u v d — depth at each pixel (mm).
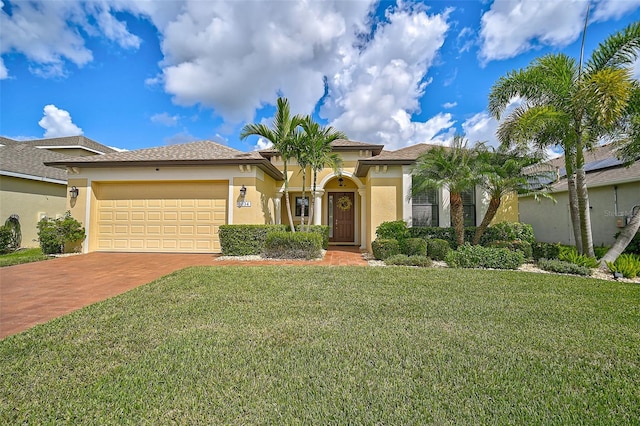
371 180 13453
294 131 12430
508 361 3416
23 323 4809
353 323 4531
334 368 3238
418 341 3910
